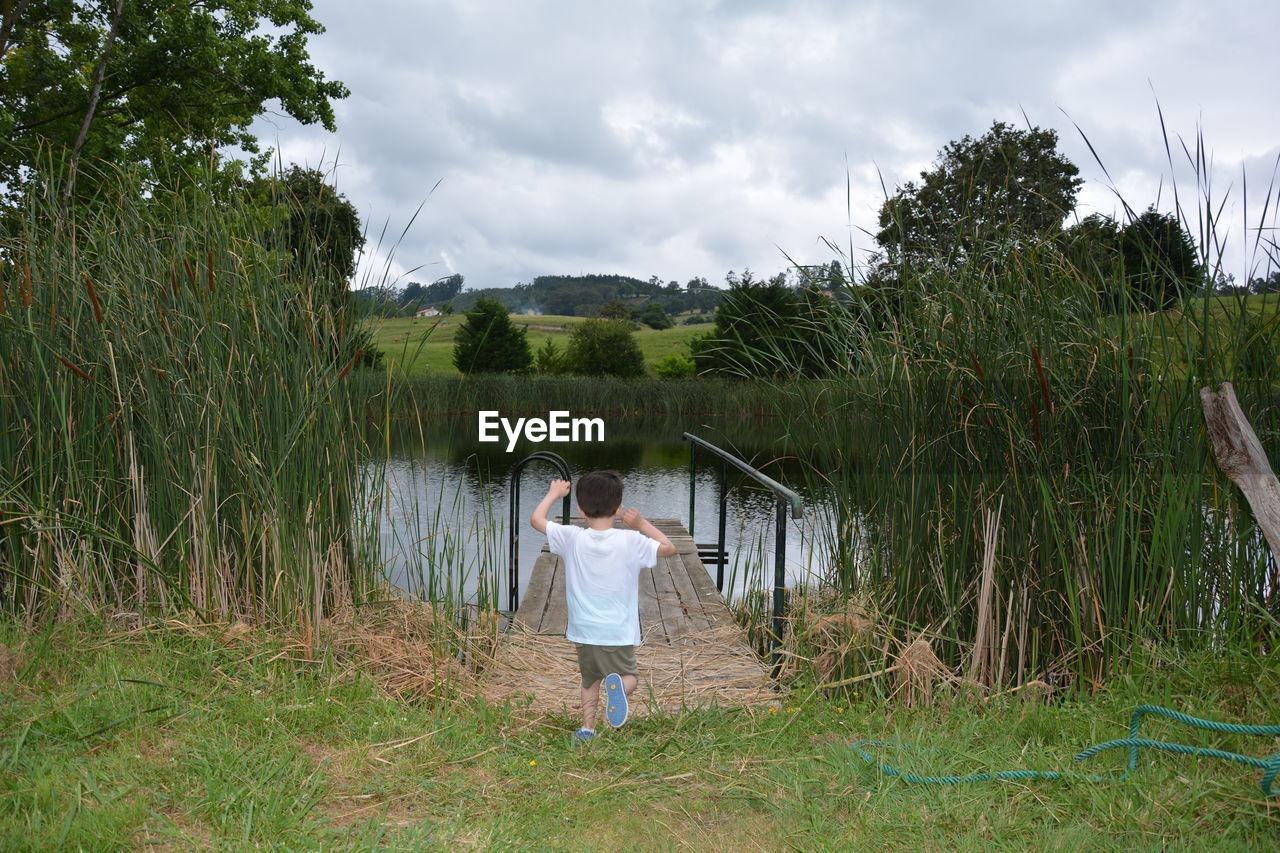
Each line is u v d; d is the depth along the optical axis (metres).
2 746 2.86
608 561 3.55
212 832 2.48
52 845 2.30
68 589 4.12
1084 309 4.16
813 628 4.15
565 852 2.55
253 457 4.16
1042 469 4.03
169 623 3.97
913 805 2.82
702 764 3.21
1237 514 4.04
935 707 3.78
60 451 4.29
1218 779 2.92
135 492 4.22
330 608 4.45
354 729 3.31
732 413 26.67
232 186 4.70
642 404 28.67
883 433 4.35
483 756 3.20
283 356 4.34
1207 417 3.65
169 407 4.26
